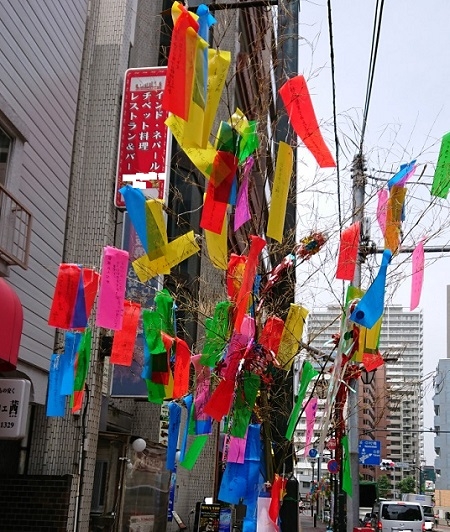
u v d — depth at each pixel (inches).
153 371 305.7
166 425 663.8
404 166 284.5
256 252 253.3
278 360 313.0
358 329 299.4
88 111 537.0
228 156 238.7
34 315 444.1
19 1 418.3
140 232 248.8
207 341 313.0
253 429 297.6
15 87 415.5
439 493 2886.3
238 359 292.2
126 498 488.1
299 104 245.9
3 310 325.1
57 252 483.5
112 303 287.7
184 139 198.5
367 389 548.1
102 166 524.4
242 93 717.9
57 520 438.9
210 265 585.6
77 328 315.6
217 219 238.7
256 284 325.4
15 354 338.3
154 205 249.9
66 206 500.7
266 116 339.0
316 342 391.9
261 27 379.2
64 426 470.0
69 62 506.6
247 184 268.1
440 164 248.2
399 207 290.7
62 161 492.7
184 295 459.2
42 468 463.5
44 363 459.8
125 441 490.9
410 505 1021.8
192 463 317.4
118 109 537.6
